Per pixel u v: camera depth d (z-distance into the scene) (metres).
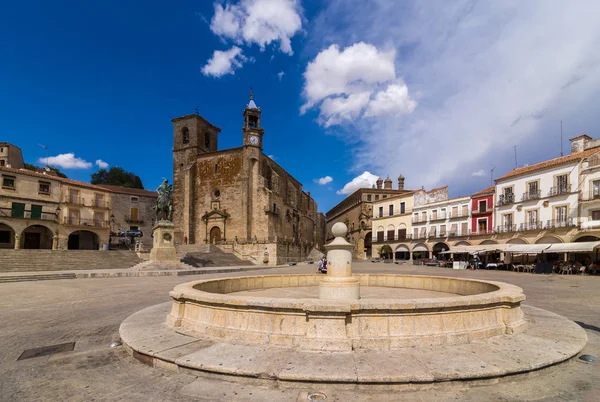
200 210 53.81
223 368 4.49
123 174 86.44
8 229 41.91
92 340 6.89
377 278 13.04
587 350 5.89
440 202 52.59
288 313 5.37
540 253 35.97
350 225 83.69
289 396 4.05
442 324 5.45
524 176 40.12
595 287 17.70
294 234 65.44
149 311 8.40
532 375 4.62
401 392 4.16
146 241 55.66
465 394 4.13
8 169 41.47
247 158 50.78
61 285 17.56
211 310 6.05
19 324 8.45
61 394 4.33
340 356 4.83
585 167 34.28
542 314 7.88
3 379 4.85
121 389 4.42
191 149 55.97
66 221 46.62
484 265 39.19
